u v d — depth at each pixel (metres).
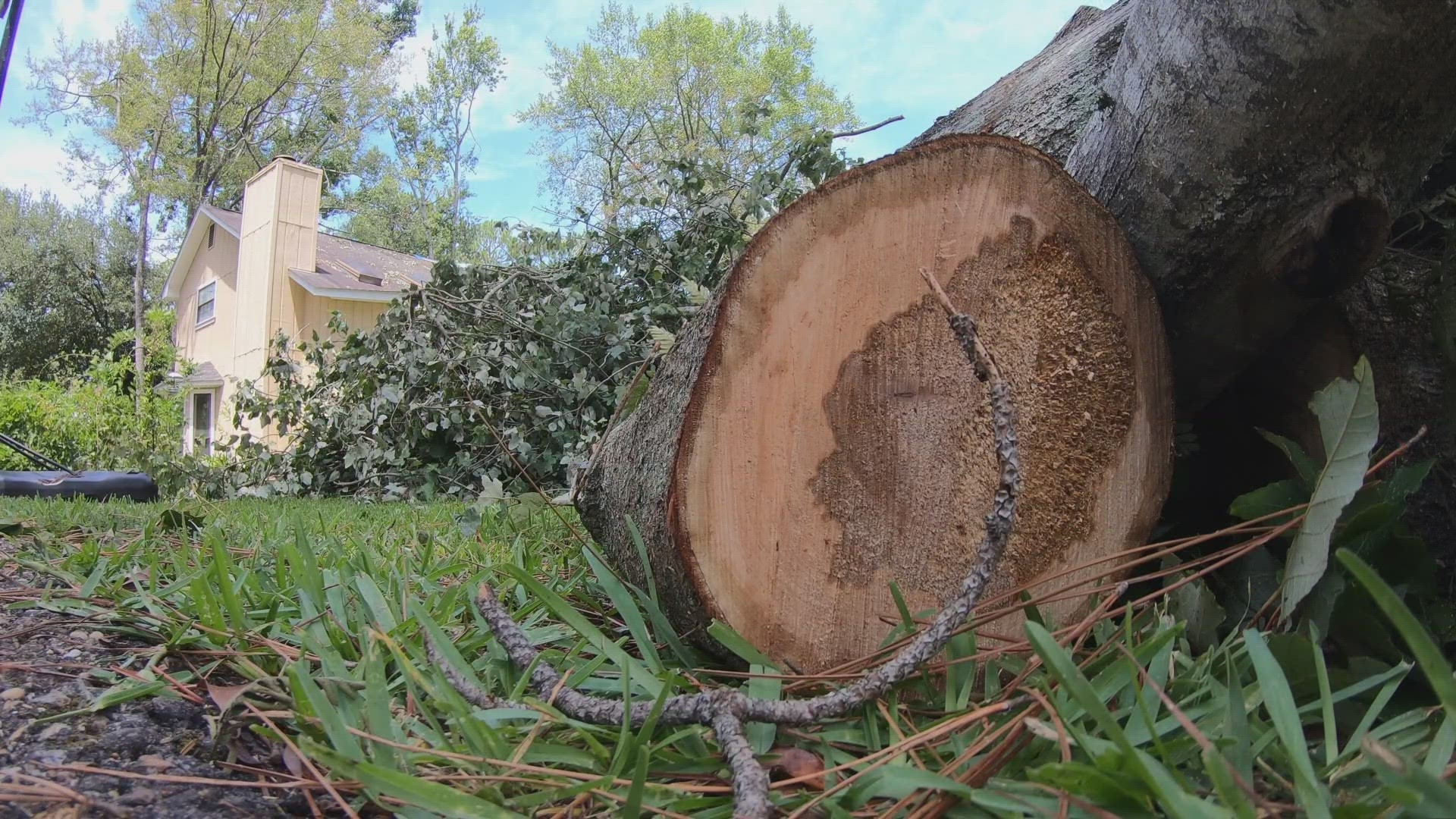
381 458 5.17
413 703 1.21
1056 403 1.41
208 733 1.17
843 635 1.34
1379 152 1.24
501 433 4.91
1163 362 1.46
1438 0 1.09
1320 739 1.05
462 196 34.53
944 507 1.38
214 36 22.53
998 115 2.13
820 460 1.33
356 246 17.39
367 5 27.34
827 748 1.08
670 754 1.06
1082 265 1.41
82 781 1.00
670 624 1.51
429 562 2.03
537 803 0.93
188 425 16.47
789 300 1.32
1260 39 1.21
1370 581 0.73
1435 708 0.94
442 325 5.20
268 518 3.24
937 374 1.37
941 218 1.37
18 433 9.95
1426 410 1.50
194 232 17.55
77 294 22.70
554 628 1.56
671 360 1.52
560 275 5.24
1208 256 1.39
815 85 28.67
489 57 34.44
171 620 1.49
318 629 1.47
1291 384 1.56
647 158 5.42
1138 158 1.43
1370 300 1.51
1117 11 2.03
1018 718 0.95
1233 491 1.69
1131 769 0.80
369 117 28.52
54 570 1.80
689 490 1.28
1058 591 1.29
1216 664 1.17
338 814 1.00
